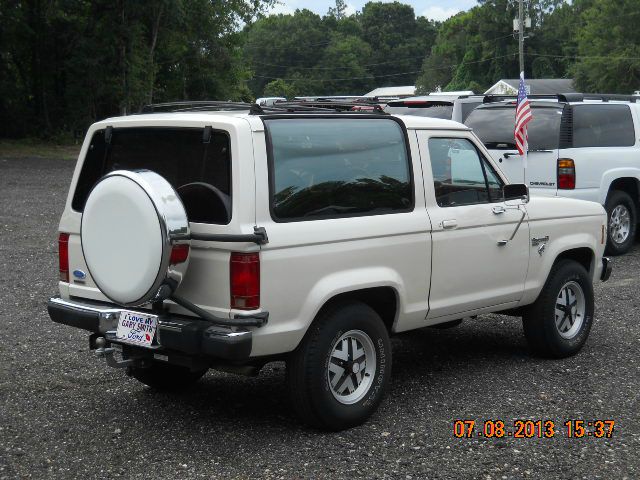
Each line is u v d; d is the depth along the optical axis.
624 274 10.42
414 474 4.60
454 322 6.94
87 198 4.93
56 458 4.80
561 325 6.84
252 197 4.69
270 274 4.71
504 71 97.31
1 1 36.81
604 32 67.19
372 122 5.46
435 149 5.85
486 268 6.11
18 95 39.69
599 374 6.43
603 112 11.35
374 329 5.28
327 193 5.09
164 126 5.03
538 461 4.80
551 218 6.66
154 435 5.16
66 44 40.00
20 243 12.14
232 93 49.34
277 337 4.78
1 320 7.88
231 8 44.88
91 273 4.93
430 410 5.61
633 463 4.79
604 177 11.09
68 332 7.52
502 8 96.31
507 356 6.94
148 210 4.58
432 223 5.66
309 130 5.07
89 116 40.12
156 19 40.50
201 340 4.67
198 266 4.78
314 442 5.04
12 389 6.00
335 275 5.05
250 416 5.51
